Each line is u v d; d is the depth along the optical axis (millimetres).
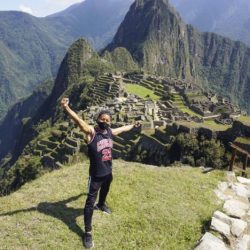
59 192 13641
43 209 12203
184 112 110250
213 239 11508
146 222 12086
